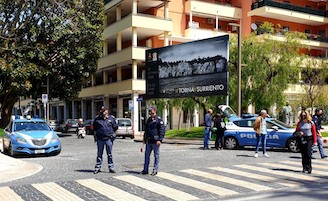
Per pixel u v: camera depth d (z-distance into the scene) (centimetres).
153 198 801
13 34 2970
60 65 3244
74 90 3484
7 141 1744
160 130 1084
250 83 2828
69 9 3019
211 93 2464
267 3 4159
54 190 889
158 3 3856
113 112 4428
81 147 2191
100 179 1028
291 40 2898
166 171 1156
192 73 2598
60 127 4609
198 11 4078
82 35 3173
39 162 1445
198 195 825
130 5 3922
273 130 1784
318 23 4706
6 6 2969
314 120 1518
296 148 1723
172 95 2753
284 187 908
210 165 1289
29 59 3038
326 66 3353
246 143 1867
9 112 3459
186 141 2402
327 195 822
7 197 822
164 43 3772
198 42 2564
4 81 3077
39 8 2980
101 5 3319
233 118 1981
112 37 4072
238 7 4394
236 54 2798
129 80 3662
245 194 833
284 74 2803
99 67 4231
